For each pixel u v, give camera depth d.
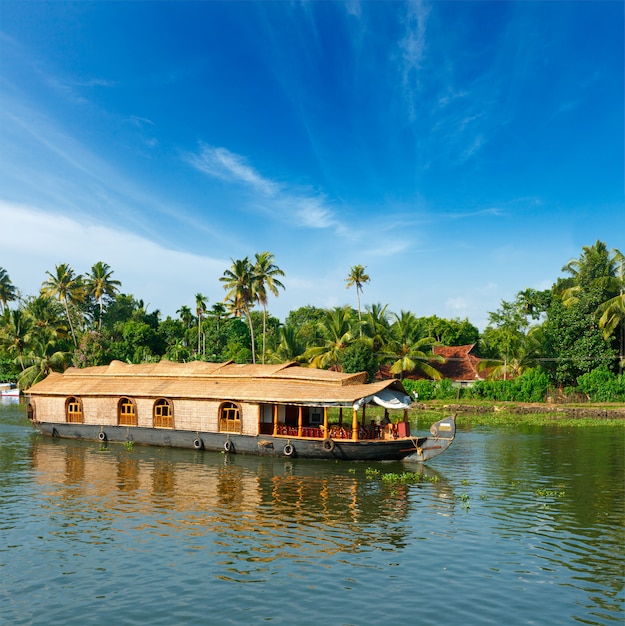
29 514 15.77
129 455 25.64
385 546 13.25
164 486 19.31
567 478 20.75
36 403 32.03
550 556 12.62
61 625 9.59
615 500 17.47
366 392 23.48
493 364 55.81
